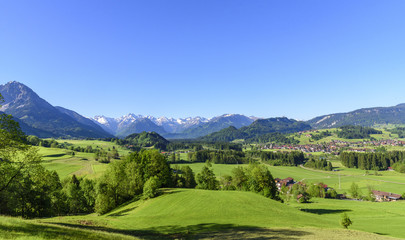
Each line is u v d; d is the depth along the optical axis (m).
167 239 37.00
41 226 24.66
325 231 44.28
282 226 47.00
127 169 90.06
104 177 88.62
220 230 43.06
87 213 86.25
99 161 198.62
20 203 45.34
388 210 97.00
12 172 38.66
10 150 35.38
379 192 160.75
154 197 75.00
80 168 170.88
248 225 47.09
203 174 116.69
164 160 98.88
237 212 58.41
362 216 85.56
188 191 78.19
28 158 40.38
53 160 189.50
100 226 44.03
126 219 55.50
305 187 167.50
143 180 92.38
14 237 18.23
